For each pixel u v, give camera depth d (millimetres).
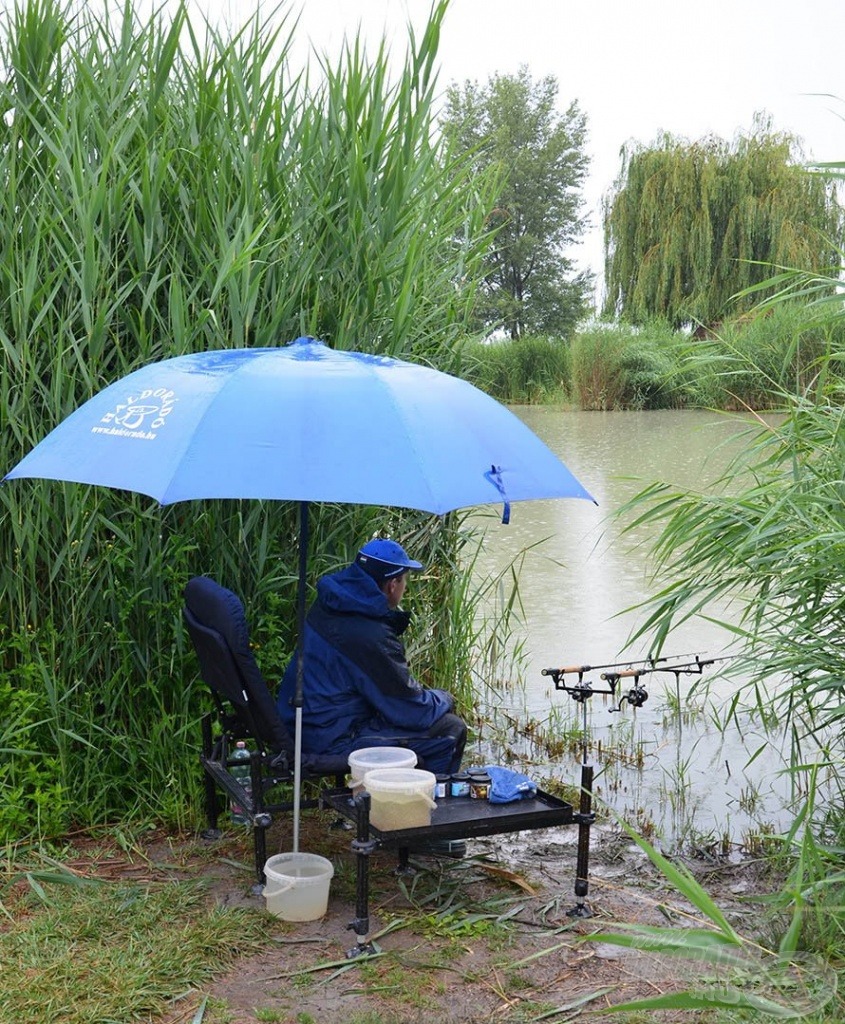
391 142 5730
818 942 3643
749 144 28438
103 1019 3266
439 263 6398
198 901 4109
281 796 5066
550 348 31422
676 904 4203
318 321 5496
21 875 4246
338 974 3604
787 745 6066
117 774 4965
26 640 4730
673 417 24344
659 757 5922
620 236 30359
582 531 11852
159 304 5219
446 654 6422
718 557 4684
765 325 5152
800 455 4598
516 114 59812
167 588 5008
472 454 3648
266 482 3311
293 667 4520
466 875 4438
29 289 4707
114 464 3541
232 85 5430
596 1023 3314
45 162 5086
